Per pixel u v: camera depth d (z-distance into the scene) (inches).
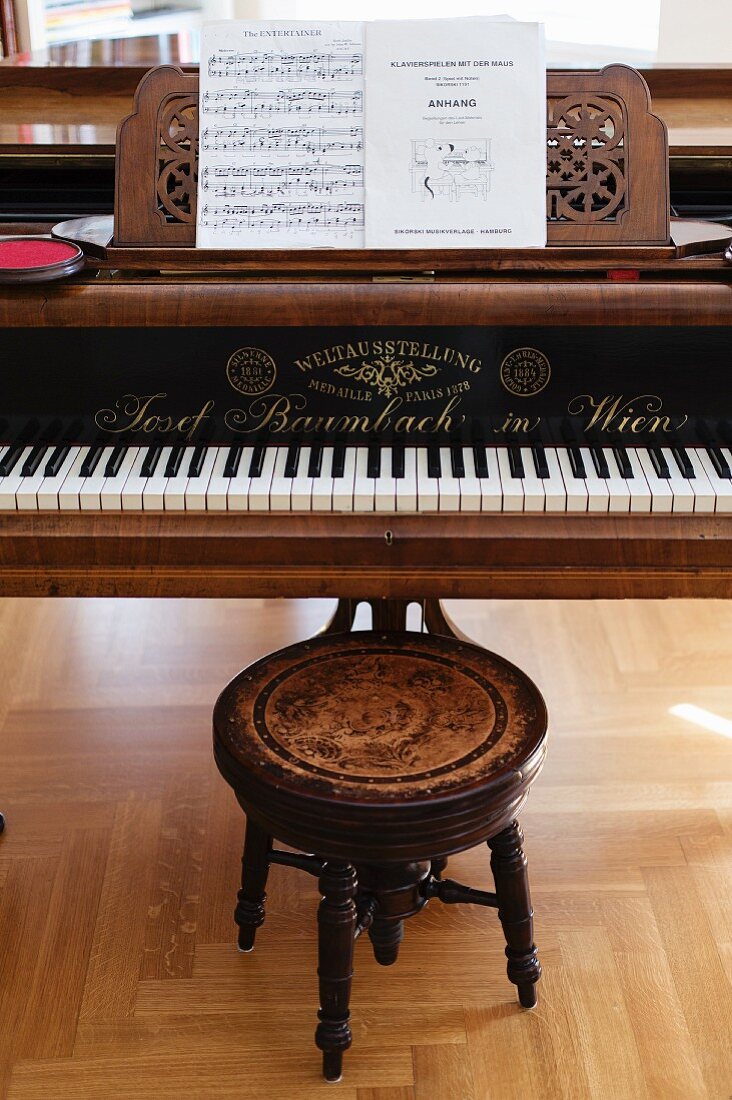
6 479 80.2
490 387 83.1
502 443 84.4
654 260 80.1
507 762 69.6
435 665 79.7
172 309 79.8
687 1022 82.2
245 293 79.8
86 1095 77.1
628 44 211.2
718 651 128.6
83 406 83.9
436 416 84.0
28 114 107.4
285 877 96.7
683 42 201.5
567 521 78.6
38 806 104.4
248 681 77.9
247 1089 77.5
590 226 80.8
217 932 90.7
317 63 79.7
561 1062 79.2
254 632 132.9
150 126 80.9
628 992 84.7
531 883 95.2
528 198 79.7
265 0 212.2
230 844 100.0
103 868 97.2
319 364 82.7
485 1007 83.7
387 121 79.4
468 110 79.5
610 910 92.4
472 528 78.6
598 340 81.5
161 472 81.1
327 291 79.8
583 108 80.4
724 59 200.7
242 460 82.7
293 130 79.7
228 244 79.9
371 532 78.7
